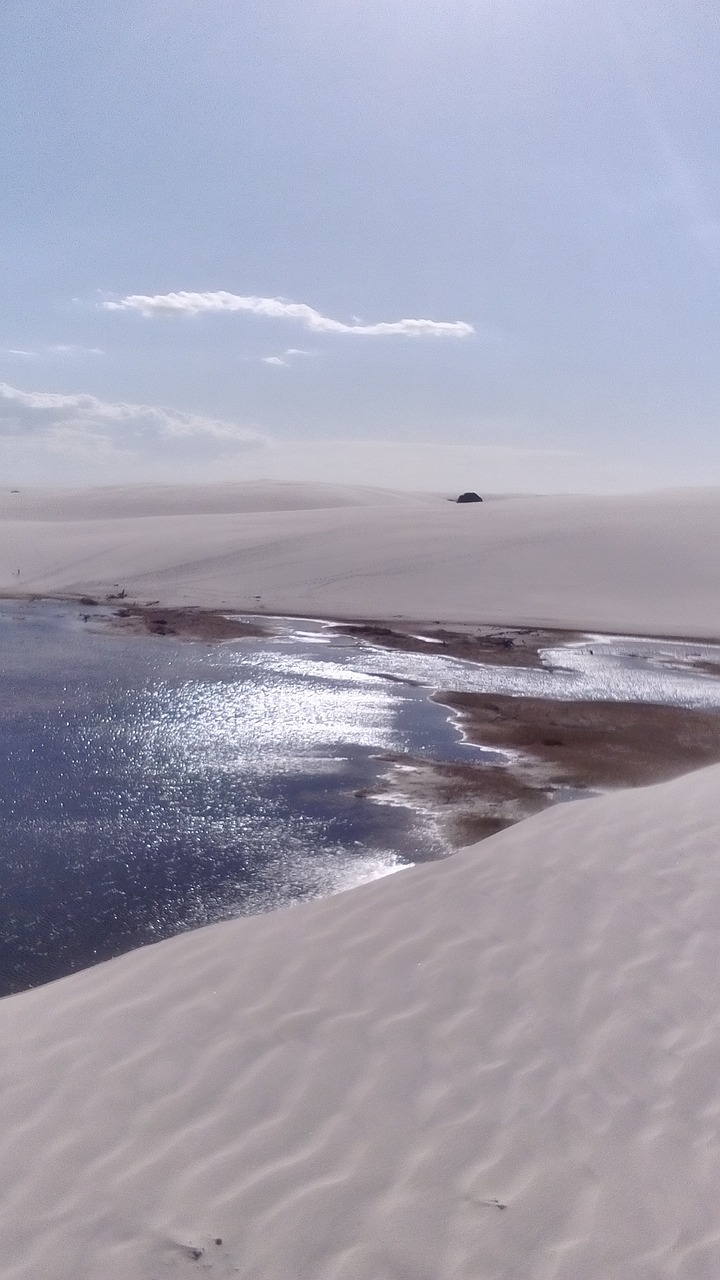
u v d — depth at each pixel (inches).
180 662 789.2
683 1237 116.3
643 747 554.9
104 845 387.2
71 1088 145.0
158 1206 122.6
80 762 502.6
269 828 408.5
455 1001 160.4
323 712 622.8
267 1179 126.5
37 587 1224.8
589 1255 114.3
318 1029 155.9
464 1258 114.3
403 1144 131.9
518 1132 133.3
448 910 187.2
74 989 177.3
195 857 375.9
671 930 174.7
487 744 550.6
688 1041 148.3
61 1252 116.2
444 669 778.2
